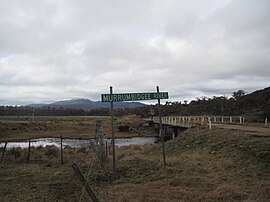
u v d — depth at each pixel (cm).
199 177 1126
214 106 8738
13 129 6656
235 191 912
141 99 1247
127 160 1619
